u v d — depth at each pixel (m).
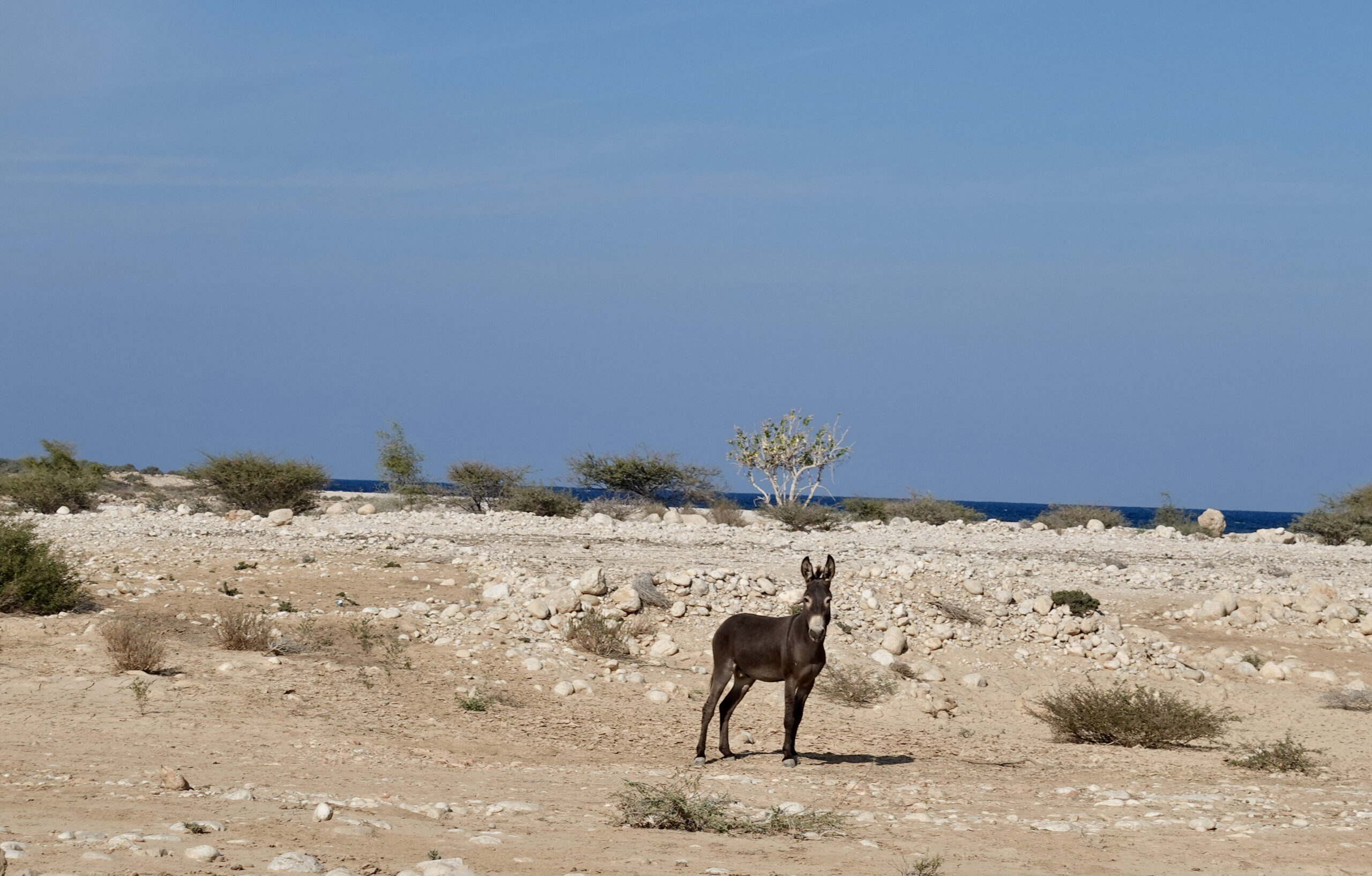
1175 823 9.77
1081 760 14.76
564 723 14.88
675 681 17.41
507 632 18.72
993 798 11.25
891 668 18.91
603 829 8.86
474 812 9.36
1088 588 26.23
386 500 48.03
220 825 7.93
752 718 15.97
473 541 29.45
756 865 7.70
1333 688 19.91
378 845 7.70
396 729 13.66
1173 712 15.98
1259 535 45.38
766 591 21.95
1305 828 9.66
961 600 22.78
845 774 12.56
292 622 18.44
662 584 21.70
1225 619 23.73
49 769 10.21
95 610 18.47
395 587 21.45
